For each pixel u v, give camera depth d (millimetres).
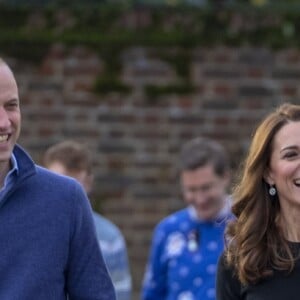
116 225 21172
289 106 11656
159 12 21344
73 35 21125
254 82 21344
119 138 21172
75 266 11094
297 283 11211
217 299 11742
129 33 21219
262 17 21453
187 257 16266
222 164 16125
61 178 11211
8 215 10859
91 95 21109
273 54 21375
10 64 21016
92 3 22125
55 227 10922
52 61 21109
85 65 21125
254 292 11359
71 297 11172
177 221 16484
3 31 21062
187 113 21203
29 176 10984
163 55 21219
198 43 21250
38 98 21047
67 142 16172
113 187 21141
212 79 21266
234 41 21328
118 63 21172
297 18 21500
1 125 10633
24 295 10672
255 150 11594
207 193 16031
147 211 21188
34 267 10750
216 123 21250
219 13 21375
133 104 21188
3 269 10727
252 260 11328
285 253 11305
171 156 21203
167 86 21188
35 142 21016
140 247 21172
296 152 11344
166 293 16672
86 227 11156
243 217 11625
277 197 11617
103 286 11172
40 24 21188
